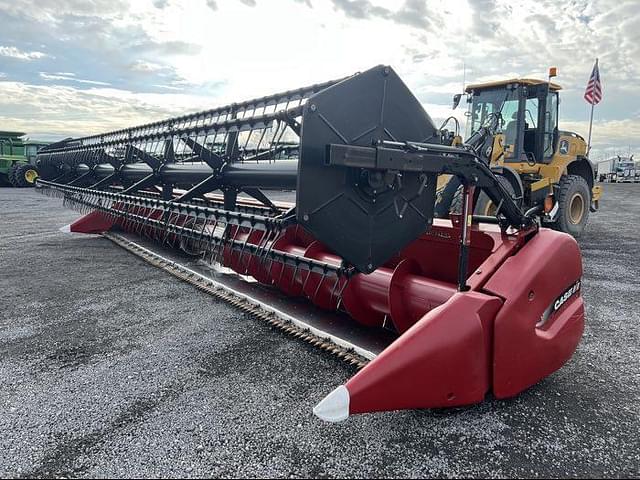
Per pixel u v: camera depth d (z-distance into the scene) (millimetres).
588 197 9086
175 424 2451
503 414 2537
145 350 3385
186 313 4164
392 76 2529
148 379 2947
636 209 14742
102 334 3691
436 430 2393
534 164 8250
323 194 2342
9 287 5000
